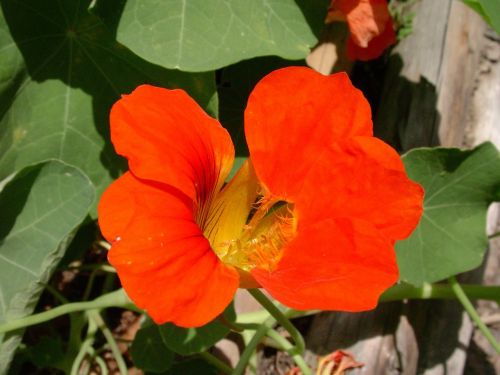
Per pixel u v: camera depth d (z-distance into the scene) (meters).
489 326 0.24
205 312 0.10
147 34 0.16
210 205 0.14
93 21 0.17
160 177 0.11
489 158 0.18
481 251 0.18
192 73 0.17
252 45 0.17
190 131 0.12
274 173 0.13
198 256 0.11
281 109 0.13
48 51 0.17
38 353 0.18
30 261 0.16
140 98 0.12
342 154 0.12
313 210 0.13
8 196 0.16
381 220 0.12
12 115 0.17
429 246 0.18
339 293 0.11
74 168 0.16
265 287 0.11
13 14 0.17
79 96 0.18
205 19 0.16
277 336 0.17
